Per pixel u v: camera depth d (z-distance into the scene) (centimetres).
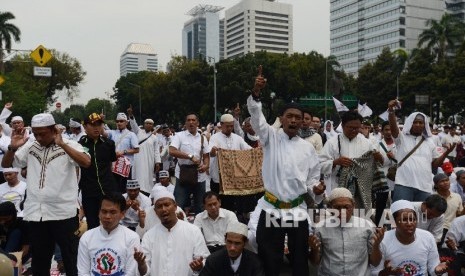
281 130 521
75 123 1187
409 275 560
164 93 5556
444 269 549
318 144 780
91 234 543
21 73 5494
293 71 4638
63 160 570
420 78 4894
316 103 4812
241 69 4591
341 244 552
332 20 13475
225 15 15500
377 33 11656
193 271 546
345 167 659
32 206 566
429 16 11194
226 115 930
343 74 5816
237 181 885
